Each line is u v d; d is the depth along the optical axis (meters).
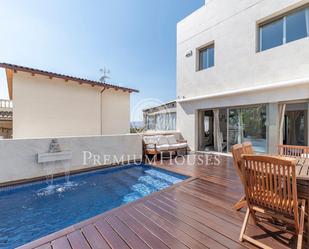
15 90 6.88
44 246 2.29
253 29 7.19
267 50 6.80
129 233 2.55
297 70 6.03
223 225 2.72
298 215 2.07
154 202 3.56
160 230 2.61
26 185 5.04
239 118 7.89
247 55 7.41
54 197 4.55
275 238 2.39
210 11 8.84
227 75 8.16
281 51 6.42
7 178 4.87
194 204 3.46
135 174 6.33
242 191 4.11
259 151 7.12
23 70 6.65
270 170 2.11
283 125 6.80
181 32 10.48
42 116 7.46
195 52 9.67
